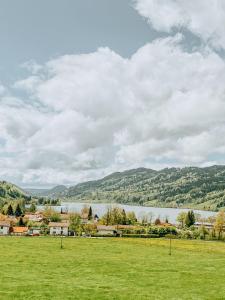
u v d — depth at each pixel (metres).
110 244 120.38
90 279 63.12
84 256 90.69
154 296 52.22
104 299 49.53
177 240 148.88
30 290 52.47
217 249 118.00
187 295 53.41
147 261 86.50
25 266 73.19
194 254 103.62
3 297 48.19
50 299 48.25
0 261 77.62
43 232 178.12
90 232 174.12
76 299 48.91
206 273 72.44
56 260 82.31
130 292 54.09
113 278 64.81
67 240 127.12
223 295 54.06
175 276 68.31
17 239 124.00
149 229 179.25
